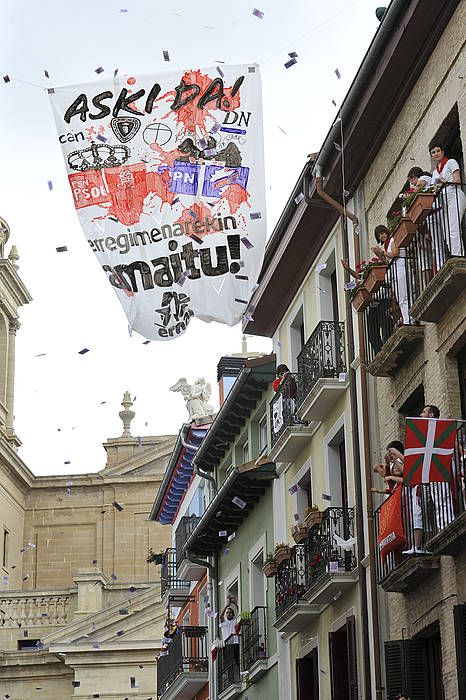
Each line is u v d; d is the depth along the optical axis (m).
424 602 20.50
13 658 52.38
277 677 30.53
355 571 24.14
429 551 19.20
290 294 30.38
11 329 75.75
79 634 51.69
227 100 20.61
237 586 36.25
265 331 32.38
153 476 72.06
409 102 22.36
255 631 32.22
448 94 20.62
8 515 69.31
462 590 18.97
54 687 51.97
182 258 20.17
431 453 17.67
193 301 20.08
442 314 20.09
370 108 23.03
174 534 51.41
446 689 19.36
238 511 34.75
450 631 19.34
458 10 20.20
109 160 20.47
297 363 29.72
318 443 27.50
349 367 25.11
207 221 20.27
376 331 22.47
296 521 28.84
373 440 23.69
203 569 42.19
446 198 19.27
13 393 74.81
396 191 23.02
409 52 21.58
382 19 21.28
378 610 22.70
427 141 21.53
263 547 32.69
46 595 57.25
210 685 39.50
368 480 23.56
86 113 20.59
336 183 25.44
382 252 21.16
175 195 20.34
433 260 19.78
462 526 17.91
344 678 25.06
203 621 43.31
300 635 28.41
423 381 20.97
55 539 71.44
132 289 20.14
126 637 51.22
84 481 72.12
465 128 19.91
